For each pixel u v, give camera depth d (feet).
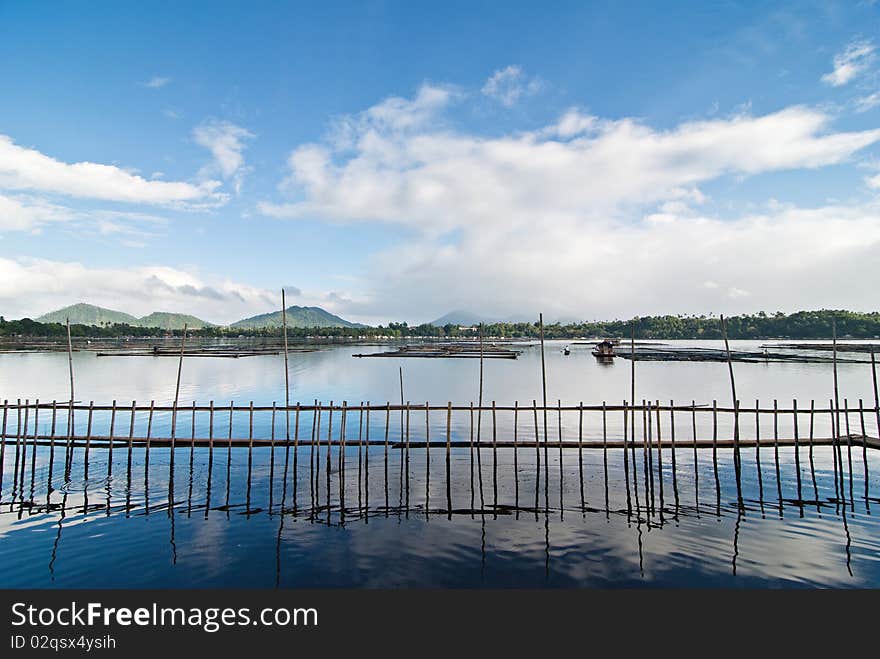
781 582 40.86
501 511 55.93
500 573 42.24
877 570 42.52
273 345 506.48
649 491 62.75
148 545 47.16
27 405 69.10
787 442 70.54
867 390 163.53
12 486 64.28
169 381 186.60
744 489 63.36
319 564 43.68
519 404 132.77
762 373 220.64
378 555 45.32
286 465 74.54
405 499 59.93
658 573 42.19
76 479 67.21
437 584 40.70
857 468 71.67
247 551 46.09
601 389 166.50
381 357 330.54
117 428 101.81
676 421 109.09
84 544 47.47
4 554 45.29
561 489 63.62
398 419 112.78
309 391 161.17
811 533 49.93
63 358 302.66
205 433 98.02
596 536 49.24
